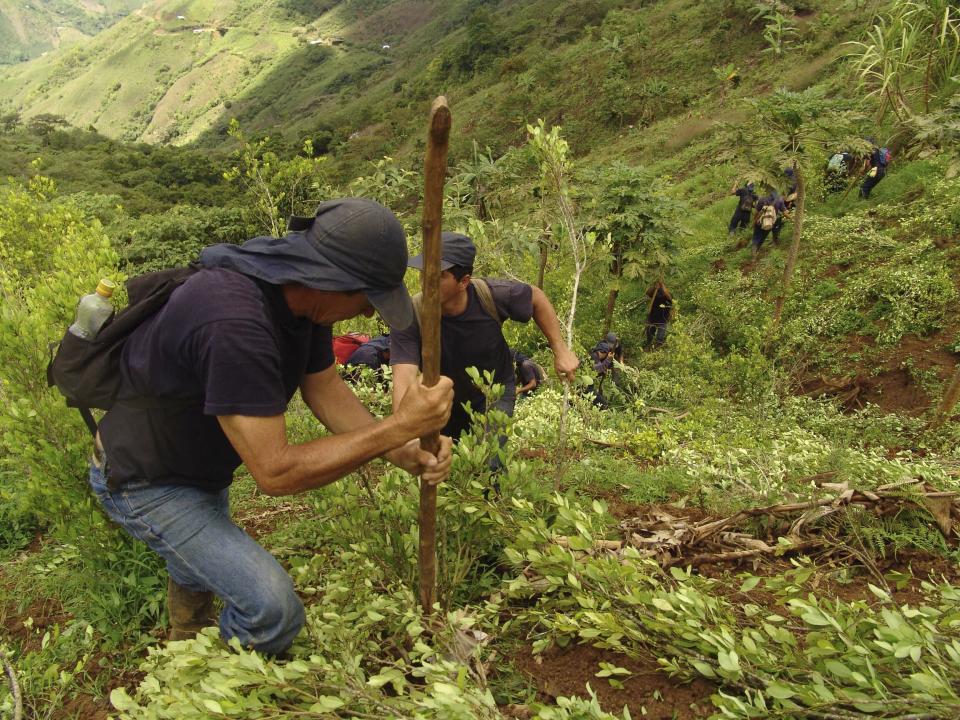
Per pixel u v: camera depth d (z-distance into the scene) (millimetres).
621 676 2270
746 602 2670
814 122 9125
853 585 2818
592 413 6223
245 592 2092
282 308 1950
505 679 2367
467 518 2820
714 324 11672
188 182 97250
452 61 95000
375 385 4066
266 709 1891
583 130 47094
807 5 35719
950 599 2121
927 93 12906
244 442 1847
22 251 8086
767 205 12836
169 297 1984
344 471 1961
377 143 82000
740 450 4113
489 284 3350
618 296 13695
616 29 54812
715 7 44906
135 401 2004
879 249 11266
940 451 6488
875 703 1744
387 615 2410
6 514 4145
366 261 1876
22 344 2965
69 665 2787
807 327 10211
